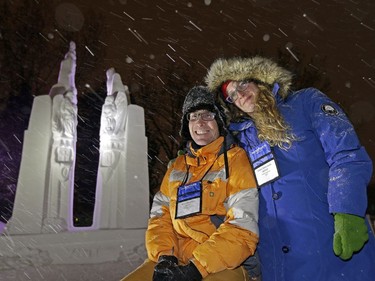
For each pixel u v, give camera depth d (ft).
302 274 7.72
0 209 55.21
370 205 46.06
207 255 7.60
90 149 59.16
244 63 8.84
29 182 26.48
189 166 9.00
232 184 8.34
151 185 64.95
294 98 8.48
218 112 9.20
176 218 8.48
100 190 28.30
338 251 6.97
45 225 26.17
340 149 7.50
